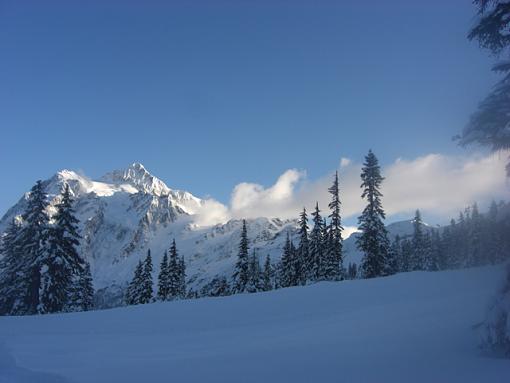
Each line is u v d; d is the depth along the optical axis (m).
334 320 18.80
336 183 58.03
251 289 63.31
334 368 9.56
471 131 11.96
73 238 43.09
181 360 12.03
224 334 17.78
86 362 11.98
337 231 57.09
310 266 58.84
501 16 11.72
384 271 50.72
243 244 64.69
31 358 12.64
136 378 9.60
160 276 65.12
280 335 16.41
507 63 11.54
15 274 43.47
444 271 30.02
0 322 21.62
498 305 10.47
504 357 9.61
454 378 7.98
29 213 41.91
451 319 15.07
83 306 57.53
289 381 8.73
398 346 11.72
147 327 20.14
